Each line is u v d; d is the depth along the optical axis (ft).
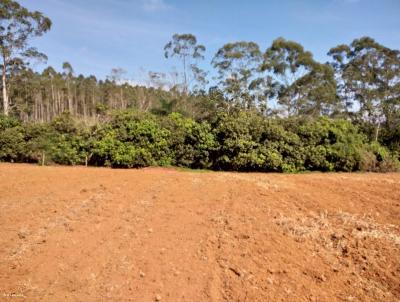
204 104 81.30
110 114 45.37
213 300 11.06
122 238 15.70
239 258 13.91
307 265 13.67
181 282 12.03
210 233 16.55
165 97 117.70
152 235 16.11
